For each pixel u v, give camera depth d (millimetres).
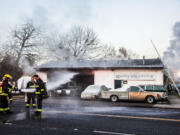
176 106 12430
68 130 5777
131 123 6809
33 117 7652
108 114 8594
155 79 19406
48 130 5762
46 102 13820
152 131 5762
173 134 5465
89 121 7043
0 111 8328
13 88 8797
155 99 14047
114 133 5496
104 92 15336
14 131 5641
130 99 14656
